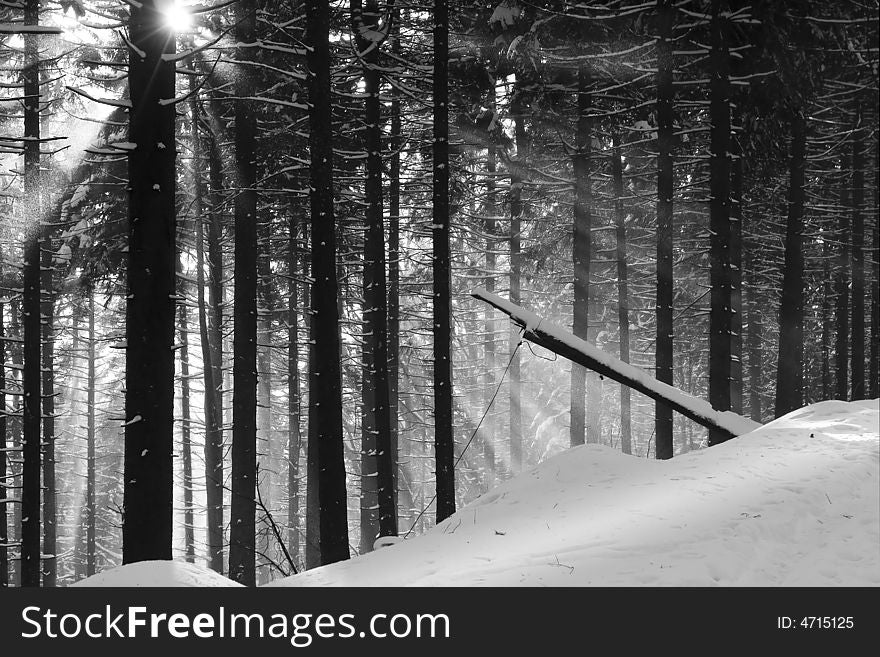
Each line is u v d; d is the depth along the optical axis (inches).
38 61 604.1
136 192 364.5
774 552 296.8
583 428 817.5
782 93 678.5
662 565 274.2
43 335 921.5
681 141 763.4
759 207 968.9
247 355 625.0
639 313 1253.1
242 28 577.0
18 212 748.6
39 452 642.8
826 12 697.6
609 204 960.9
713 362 602.2
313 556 841.5
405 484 1296.8
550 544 305.6
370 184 680.4
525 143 808.3
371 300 880.9
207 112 740.0
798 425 507.5
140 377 359.6
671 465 430.6
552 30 665.6
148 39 363.6
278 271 1035.3
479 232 1018.1
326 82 485.4
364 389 919.0
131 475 357.4
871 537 313.3
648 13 664.4
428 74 677.3
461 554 312.8
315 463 851.4
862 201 1105.4
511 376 1051.3
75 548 1336.1
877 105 949.8
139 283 361.4
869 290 1390.3
